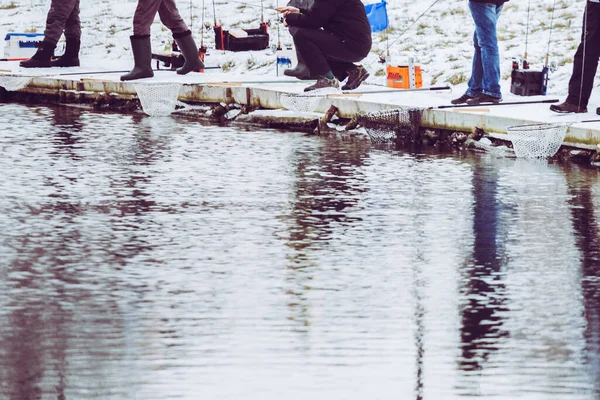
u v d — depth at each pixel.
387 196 20.73
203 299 14.70
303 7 30.56
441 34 36.88
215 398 11.59
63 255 16.80
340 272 15.97
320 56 29.56
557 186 21.61
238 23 42.19
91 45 42.94
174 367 12.38
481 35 26.89
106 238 17.78
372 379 12.08
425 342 13.15
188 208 19.78
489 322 13.85
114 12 47.41
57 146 25.83
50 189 21.23
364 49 29.77
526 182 21.95
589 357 12.70
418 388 11.84
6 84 34.91
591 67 25.30
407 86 30.30
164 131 28.22
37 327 13.62
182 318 13.94
